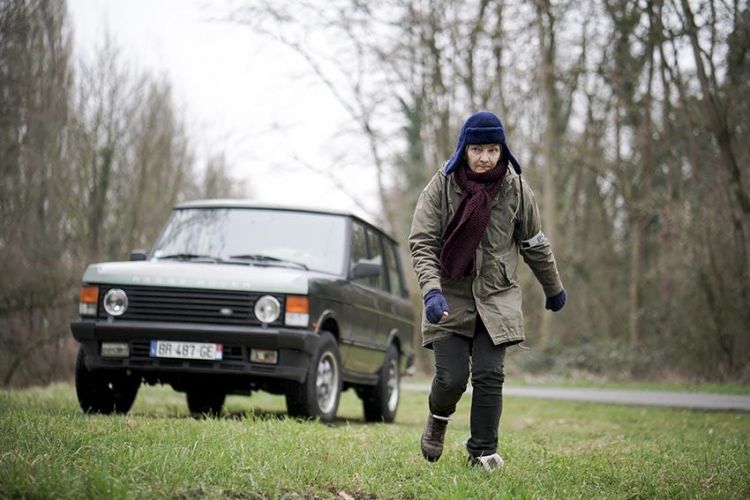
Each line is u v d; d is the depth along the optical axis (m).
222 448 6.31
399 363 13.97
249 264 10.94
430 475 6.08
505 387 26.30
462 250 6.29
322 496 5.58
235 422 8.37
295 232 11.54
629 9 27.95
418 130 32.91
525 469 6.61
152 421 7.92
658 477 6.50
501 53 30.38
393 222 34.38
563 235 40.38
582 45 30.92
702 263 26.48
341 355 11.22
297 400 10.04
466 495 5.48
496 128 6.29
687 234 27.58
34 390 15.45
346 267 11.45
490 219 6.36
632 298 35.50
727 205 26.02
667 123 30.77
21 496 4.68
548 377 31.48
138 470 5.31
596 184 40.69
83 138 35.75
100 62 36.69
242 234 11.43
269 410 14.05
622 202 39.06
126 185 38.81
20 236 28.97
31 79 28.19
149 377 10.27
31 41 28.00
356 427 10.00
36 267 28.80
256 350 9.84
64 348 29.91
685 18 25.25
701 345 26.95
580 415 15.93
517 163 6.40
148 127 39.25
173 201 41.12
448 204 6.49
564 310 39.38
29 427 6.64
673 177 33.28
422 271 6.29
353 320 11.52
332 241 11.62
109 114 36.88
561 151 36.94
